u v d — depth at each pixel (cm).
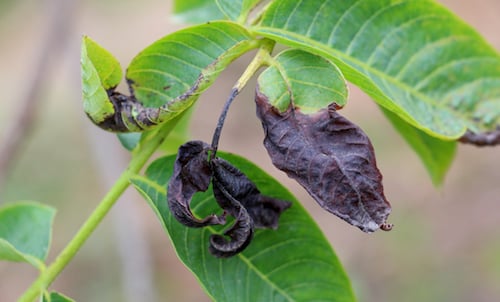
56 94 183
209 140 180
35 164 173
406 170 167
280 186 52
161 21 214
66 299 54
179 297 154
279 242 53
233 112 183
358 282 126
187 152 50
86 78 50
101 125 51
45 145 176
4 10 207
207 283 52
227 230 50
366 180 48
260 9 54
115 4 219
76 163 174
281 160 49
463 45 54
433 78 54
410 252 153
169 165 53
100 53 50
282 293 53
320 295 53
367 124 173
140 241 81
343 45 53
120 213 82
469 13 185
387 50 54
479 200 161
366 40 54
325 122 49
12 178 169
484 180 164
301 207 53
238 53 50
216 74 49
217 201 50
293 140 49
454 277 148
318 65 49
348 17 53
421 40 54
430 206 160
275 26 52
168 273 158
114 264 158
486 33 180
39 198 168
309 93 49
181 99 49
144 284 80
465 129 53
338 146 49
